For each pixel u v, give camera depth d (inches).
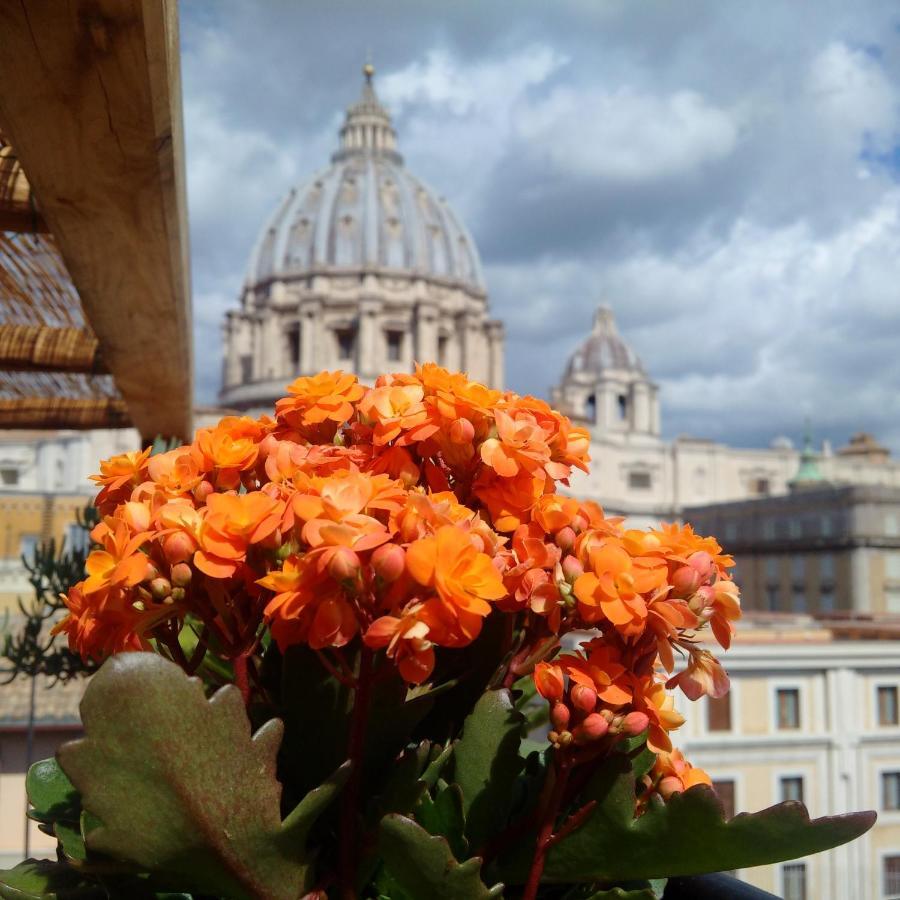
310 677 42.7
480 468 46.5
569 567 40.0
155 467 45.8
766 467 2979.8
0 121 62.5
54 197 76.2
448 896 35.4
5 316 141.6
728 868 37.3
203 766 33.5
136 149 66.9
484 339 3024.1
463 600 34.3
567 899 44.9
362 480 39.5
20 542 1421.0
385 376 51.5
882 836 900.6
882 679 935.0
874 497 2042.3
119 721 32.1
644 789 45.8
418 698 42.9
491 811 42.2
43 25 50.0
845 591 2048.5
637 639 41.5
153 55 54.8
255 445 46.6
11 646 151.1
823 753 912.9
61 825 44.2
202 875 36.3
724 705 901.8
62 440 1952.5
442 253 2994.6
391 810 39.4
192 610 42.0
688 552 41.9
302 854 37.0
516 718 42.5
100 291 101.7
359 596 35.5
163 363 137.4
